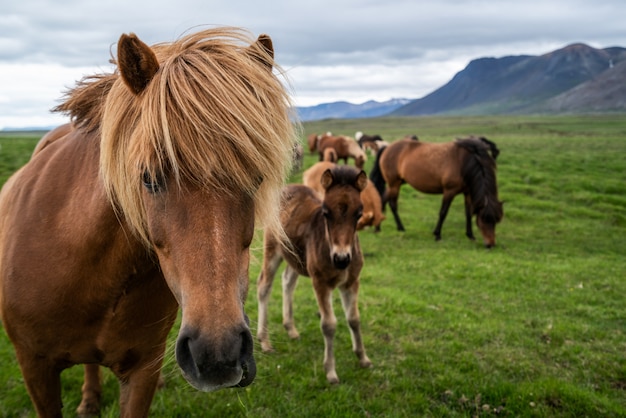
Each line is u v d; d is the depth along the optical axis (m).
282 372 4.57
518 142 37.28
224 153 1.57
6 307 2.30
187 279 1.58
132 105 1.81
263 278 5.40
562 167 21.22
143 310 2.32
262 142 1.64
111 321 2.27
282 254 5.41
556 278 8.07
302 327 5.76
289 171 1.98
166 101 1.62
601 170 20.61
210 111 1.59
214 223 1.60
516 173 19.59
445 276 8.21
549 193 16.03
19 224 2.36
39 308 2.22
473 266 8.77
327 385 4.39
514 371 4.69
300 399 4.09
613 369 4.71
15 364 4.37
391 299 6.73
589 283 7.84
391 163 12.45
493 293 7.28
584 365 4.81
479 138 11.37
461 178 10.77
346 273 4.52
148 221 1.77
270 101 1.76
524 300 6.96
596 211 13.92
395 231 12.16
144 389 2.50
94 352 2.41
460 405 4.05
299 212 5.34
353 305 4.73
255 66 1.80
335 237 4.34
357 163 22.97
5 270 2.31
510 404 4.01
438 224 11.24
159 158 1.58
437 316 6.14
